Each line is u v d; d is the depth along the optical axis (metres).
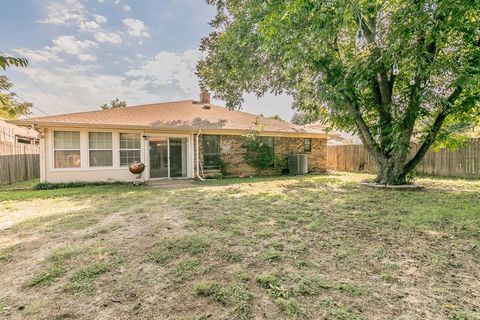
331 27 5.25
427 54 6.28
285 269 2.68
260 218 4.63
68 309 2.06
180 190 8.07
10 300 2.20
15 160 10.86
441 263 2.79
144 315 1.98
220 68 9.76
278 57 7.88
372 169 14.08
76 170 9.52
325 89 7.81
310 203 5.96
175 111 13.16
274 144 13.43
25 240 3.62
